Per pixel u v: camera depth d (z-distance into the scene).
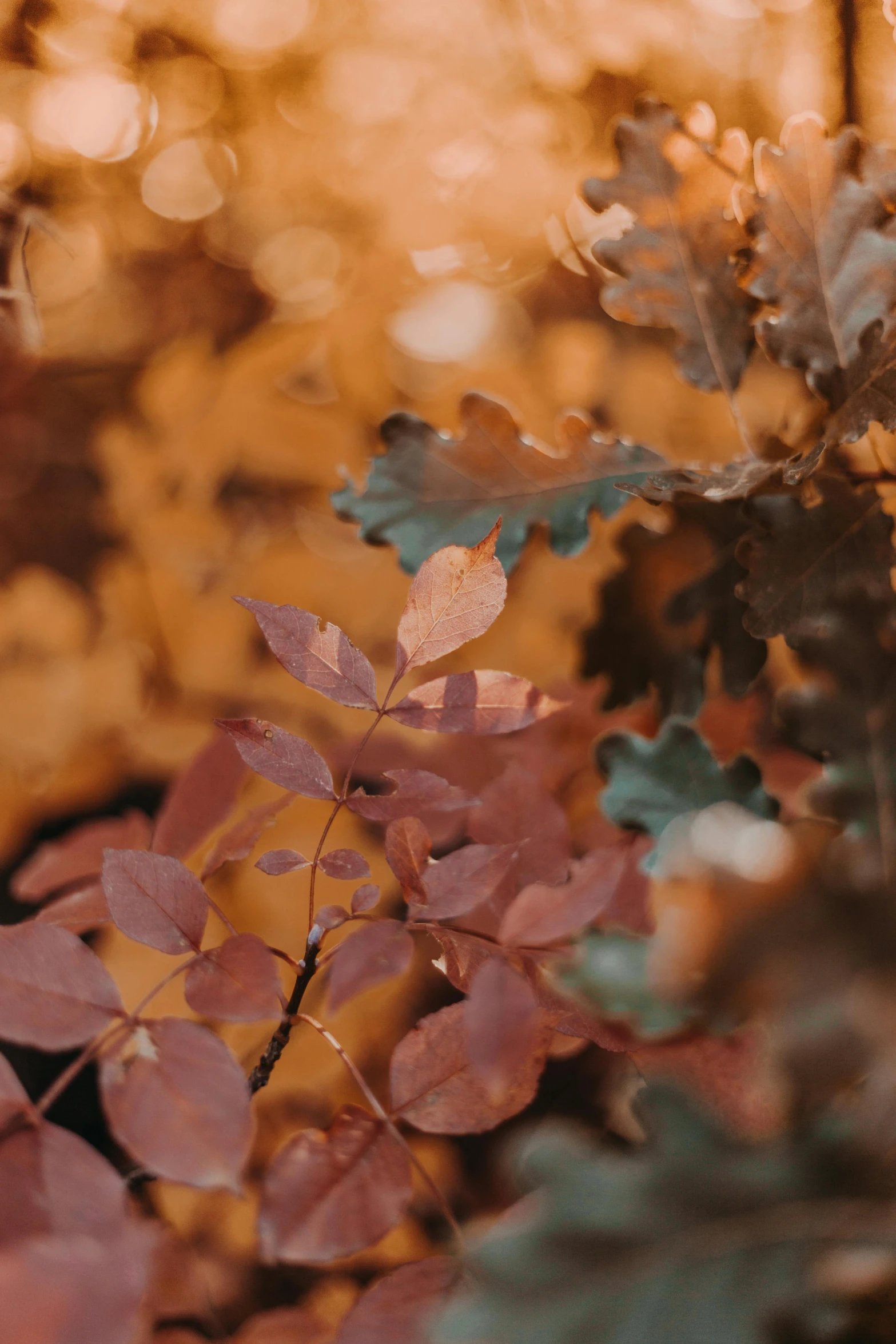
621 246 0.52
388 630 0.94
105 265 1.34
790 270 0.50
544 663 0.86
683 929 0.40
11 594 1.02
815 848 0.40
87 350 1.34
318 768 0.46
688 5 1.04
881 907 0.39
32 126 1.26
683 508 0.54
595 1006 0.42
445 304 1.08
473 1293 0.39
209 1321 0.47
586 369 0.98
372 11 1.35
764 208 0.50
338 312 1.03
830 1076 0.39
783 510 0.48
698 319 0.52
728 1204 0.40
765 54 0.96
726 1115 0.41
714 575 0.54
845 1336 0.40
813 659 0.46
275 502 1.12
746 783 0.50
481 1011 0.43
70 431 1.36
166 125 1.38
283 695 0.92
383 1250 0.62
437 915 0.45
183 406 1.02
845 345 0.49
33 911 1.01
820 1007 0.39
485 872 0.45
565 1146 0.41
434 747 0.60
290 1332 0.46
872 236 0.49
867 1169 0.40
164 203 1.36
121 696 0.97
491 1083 0.42
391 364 1.03
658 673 0.54
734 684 0.54
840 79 0.71
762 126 0.98
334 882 0.72
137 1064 0.42
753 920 0.39
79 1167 0.41
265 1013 0.43
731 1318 0.38
